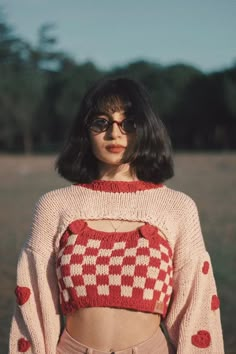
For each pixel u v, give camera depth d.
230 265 7.85
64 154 2.55
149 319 2.27
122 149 2.41
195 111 54.53
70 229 2.34
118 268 2.23
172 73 55.78
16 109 60.00
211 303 2.35
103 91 2.42
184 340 2.30
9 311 6.26
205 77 54.69
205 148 54.12
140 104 2.40
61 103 60.00
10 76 61.94
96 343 2.25
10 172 31.39
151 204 2.38
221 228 11.24
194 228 2.38
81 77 60.69
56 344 2.37
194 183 21.48
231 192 18.17
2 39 65.38
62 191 2.48
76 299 2.26
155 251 2.26
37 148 61.94
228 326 5.45
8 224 12.82
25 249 2.45
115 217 2.35
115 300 2.22
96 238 2.30
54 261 2.41
